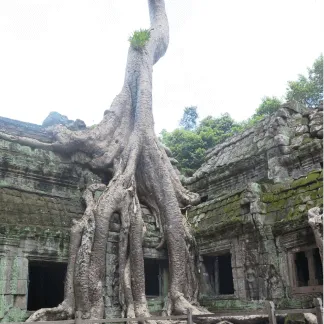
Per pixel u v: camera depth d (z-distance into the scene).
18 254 9.67
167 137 30.66
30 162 11.45
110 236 11.23
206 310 12.04
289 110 17.34
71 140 12.27
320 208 11.16
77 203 11.97
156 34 15.61
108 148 12.91
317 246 11.00
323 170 12.38
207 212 15.60
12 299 9.33
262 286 12.48
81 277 9.95
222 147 20.20
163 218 12.30
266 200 13.41
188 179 20.17
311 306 10.98
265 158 16.77
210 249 14.71
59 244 10.43
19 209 10.38
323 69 30.77
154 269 12.65
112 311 10.57
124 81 14.45
